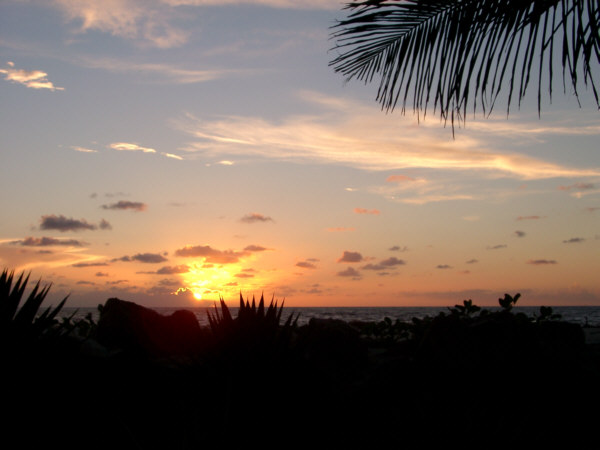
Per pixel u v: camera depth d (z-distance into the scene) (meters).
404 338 5.35
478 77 2.92
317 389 3.29
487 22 2.87
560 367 3.53
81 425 3.00
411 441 2.93
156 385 3.49
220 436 2.85
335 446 2.94
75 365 3.30
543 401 3.30
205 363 3.32
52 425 2.91
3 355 2.90
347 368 4.09
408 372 3.58
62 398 3.05
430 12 3.21
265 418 3.06
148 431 3.06
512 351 3.62
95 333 4.61
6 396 2.81
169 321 4.24
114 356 3.78
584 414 3.15
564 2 2.65
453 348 3.65
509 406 3.21
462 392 3.38
